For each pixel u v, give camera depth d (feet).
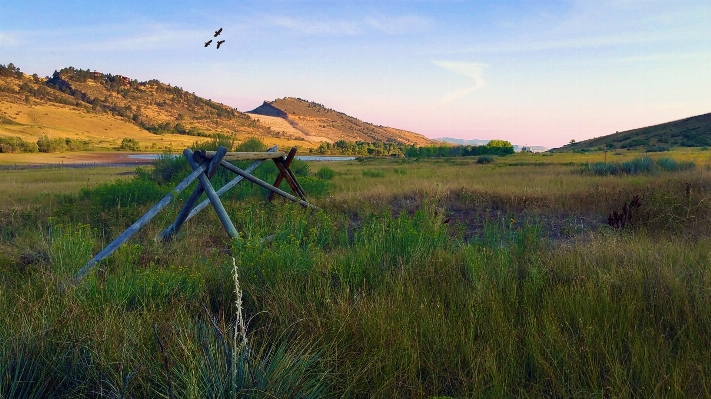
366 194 43.21
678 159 91.35
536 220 28.37
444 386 9.66
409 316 11.89
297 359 9.58
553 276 15.70
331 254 19.70
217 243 24.17
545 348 10.31
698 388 8.90
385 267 16.57
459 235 23.09
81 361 9.67
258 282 14.92
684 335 10.92
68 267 15.93
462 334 10.93
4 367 9.10
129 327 10.79
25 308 11.93
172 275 14.92
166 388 8.43
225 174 44.93
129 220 27.27
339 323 11.46
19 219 28.66
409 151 331.57
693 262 16.28
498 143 355.97
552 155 236.43
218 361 8.73
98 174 114.62
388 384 9.26
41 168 167.63
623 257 17.29
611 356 10.08
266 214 27.89
